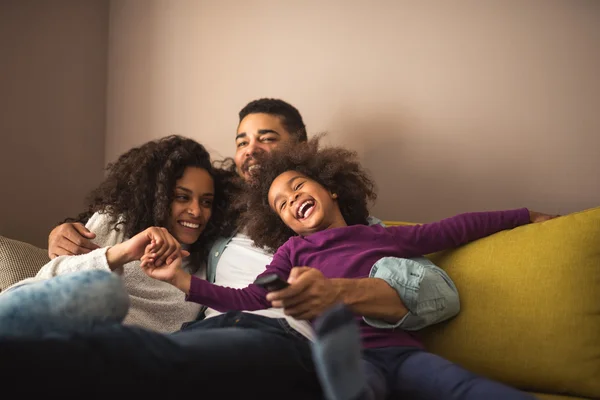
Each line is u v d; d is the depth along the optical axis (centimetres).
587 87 195
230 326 120
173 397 81
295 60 227
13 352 72
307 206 147
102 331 82
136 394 78
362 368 83
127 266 148
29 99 217
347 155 172
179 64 240
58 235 146
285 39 228
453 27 208
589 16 196
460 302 136
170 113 239
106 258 131
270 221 160
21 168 214
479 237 146
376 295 121
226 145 232
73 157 231
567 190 194
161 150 167
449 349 133
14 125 212
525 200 197
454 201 204
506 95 201
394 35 214
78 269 131
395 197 211
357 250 137
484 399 93
